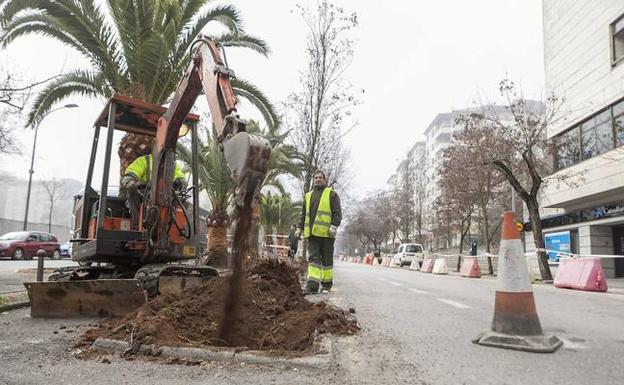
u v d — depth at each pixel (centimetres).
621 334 573
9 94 1002
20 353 460
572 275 1438
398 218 6344
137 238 819
